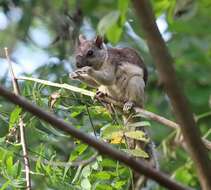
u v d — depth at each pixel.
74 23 14.75
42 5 14.91
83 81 12.53
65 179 9.29
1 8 16.11
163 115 15.47
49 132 10.76
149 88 16.38
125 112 12.35
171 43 15.85
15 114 9.05
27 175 8.86
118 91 12.86
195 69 15.72
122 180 9.45
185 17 7.57
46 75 14.46
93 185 9.01
